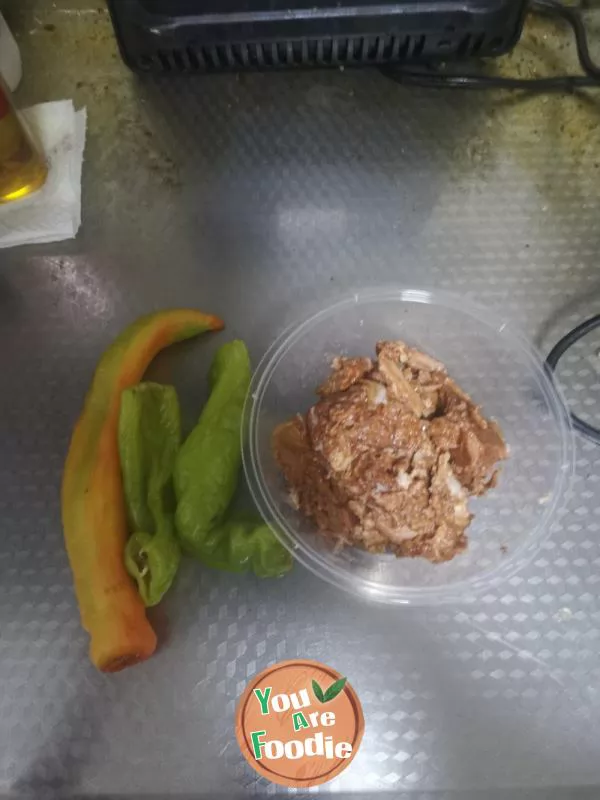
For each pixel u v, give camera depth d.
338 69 0.75
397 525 0.55
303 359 0.64
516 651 0.56
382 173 0.72
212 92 0.75
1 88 0.61
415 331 0.65
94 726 0.54
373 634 0.56
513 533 0.59
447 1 0.65
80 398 0.64
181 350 0.65
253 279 0.68
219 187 0.72
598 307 0.67
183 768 0.52
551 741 0.53
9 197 0.68
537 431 0.62
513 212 0.71
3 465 0.62
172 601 0.57
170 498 0.56
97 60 0.76
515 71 0.75
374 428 0.56
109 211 0.71
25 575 0.58
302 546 0.56
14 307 0.67
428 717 0.54
